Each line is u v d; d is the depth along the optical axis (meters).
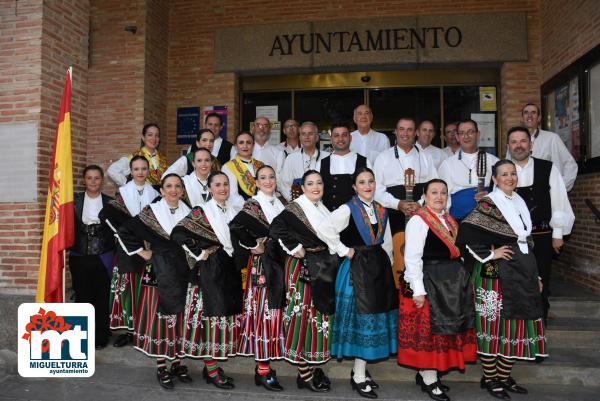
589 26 5.89
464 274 3.61
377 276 3.65
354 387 3.99
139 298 4.09
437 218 3.71
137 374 4.45
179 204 4.18
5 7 5.59
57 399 3.93
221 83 8.23
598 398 3.91
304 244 3.70
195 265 3.88
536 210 4.31
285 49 8.02
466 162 4.67
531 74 7.55
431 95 8.02
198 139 5.07
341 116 8.20
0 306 5.12
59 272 4.21
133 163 4.71
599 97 5.59
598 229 5.50
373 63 7.78
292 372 4.43
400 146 4.89
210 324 3.89
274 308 3.82
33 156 5.48
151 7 7.88
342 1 7.92
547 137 5.23
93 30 7.82
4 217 5.52
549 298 5.22
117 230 4.00
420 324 3.66
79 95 6.14
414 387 4.14
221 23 8.27
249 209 3.85
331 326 3.80
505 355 3.64
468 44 7.61
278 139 8.33
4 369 4.54
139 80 7.66
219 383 4.09
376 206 3.88
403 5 7.77
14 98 5.56
